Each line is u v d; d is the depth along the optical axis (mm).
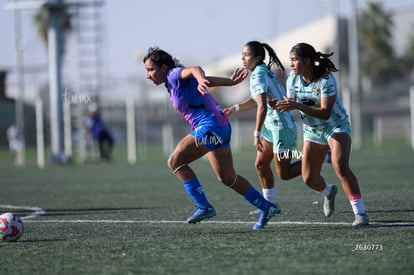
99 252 19766
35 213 30531
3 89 126062
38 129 74438
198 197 22734
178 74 21797
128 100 79188
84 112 81312
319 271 16531
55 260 18797
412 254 18344
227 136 22516
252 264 17516
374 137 112188
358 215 23375
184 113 22766
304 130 24312
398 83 180125
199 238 21797
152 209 30750
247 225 24578
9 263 18562
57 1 74375
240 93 144875
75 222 26750
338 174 23391
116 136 120688
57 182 49469
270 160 27031
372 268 16750
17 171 64500
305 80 23281
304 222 24906
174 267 17453
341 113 23391
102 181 49031
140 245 20750
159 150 101812
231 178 22844
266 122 26375
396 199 31500
